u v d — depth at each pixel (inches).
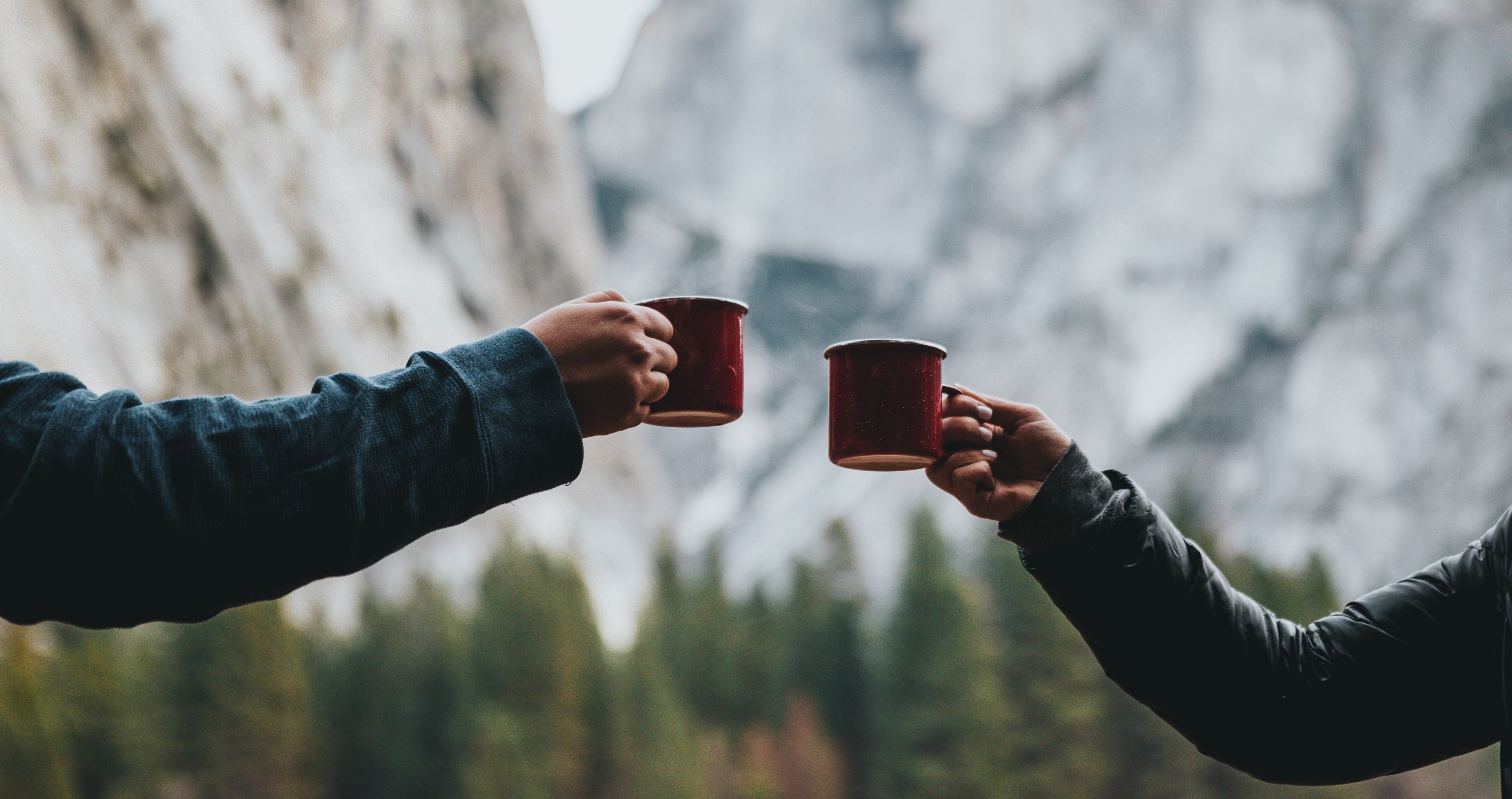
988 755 2138.3
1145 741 2185.0
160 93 2837.1
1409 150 7372.1
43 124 2469.2
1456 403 6451.8
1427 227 7047.2
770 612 2842.0
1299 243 7298.2
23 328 2111.2
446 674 2140.7
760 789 2229.3
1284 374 6919.3
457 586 3152.1
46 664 1745.8
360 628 2378.2
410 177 3905.0
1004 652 2326.5
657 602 2915.8
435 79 4183.1
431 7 4271.7
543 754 2079.2
